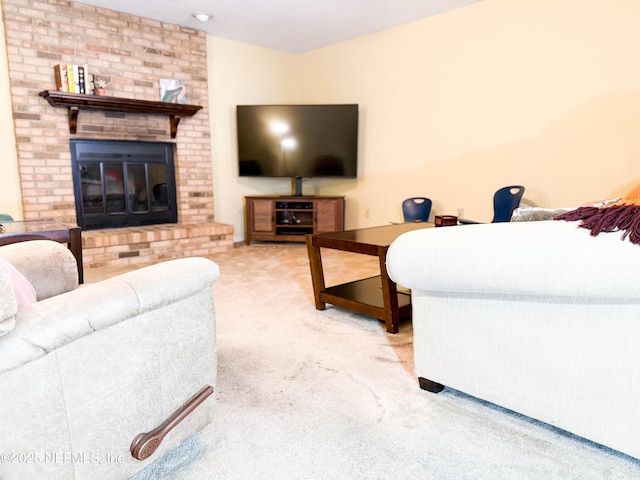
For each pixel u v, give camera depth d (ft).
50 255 5.10
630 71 10.30
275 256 14.78
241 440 4.66
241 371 6.26
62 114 12.91
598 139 10.96
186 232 14.67
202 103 15.85
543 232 4.00
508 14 12.19
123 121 14.10
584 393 4.30
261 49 17.51
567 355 4.34
